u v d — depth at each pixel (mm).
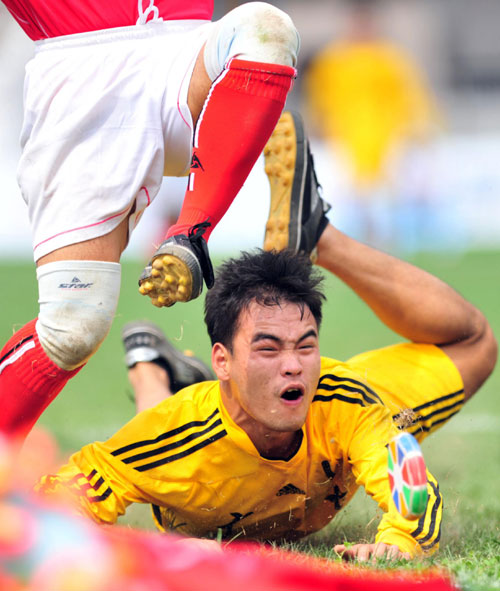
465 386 15336
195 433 12586
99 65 12391
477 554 12117
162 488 12773
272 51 11852
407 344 15570
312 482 12984
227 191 12125
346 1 86562
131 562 7578
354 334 35438
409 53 88375
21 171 12648
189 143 12867
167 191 53000
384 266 15484
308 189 15422
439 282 15492
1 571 7023
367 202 57750
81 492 12586
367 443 12617
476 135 71688
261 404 11852
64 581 7020
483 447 20891
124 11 12539
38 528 7277
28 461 12656
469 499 15969
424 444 21297
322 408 12789
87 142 12352
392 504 12133
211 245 58000
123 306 40750
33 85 12703
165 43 12648
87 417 23828
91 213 12289
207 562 8117
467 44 89125
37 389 12727
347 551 11742
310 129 63375
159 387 16641
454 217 59938
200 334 34875
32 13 12633
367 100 56375
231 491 12766
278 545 13641
